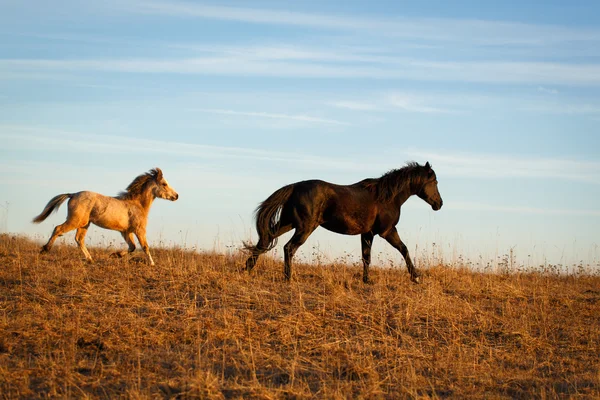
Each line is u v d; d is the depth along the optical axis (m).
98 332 9.60
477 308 12.27
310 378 8.39
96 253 16.98
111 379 7.89
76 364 8.33
